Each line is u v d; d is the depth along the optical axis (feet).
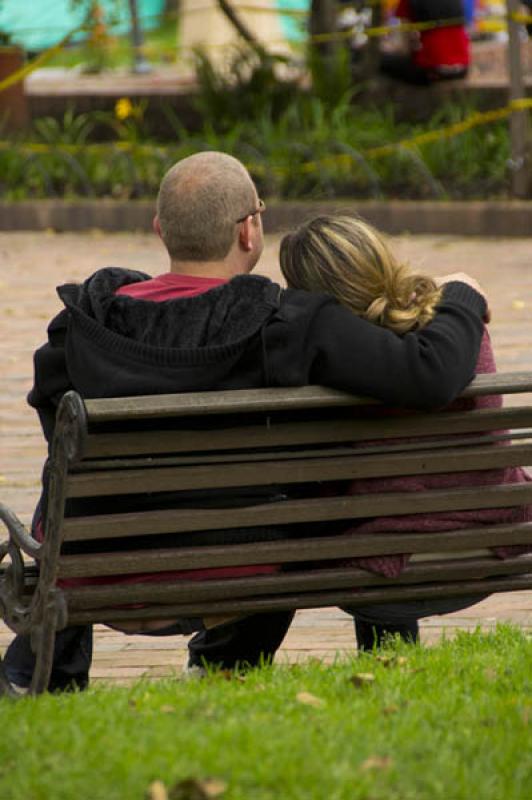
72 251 157.17
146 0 369.09
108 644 59.93
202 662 50.19
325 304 43.45
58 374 45.29
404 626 53.26
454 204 162.61
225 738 39.45
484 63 230.07
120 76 253.85
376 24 200.75
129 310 43.78
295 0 298.97
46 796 36.73
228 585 44.45
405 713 42.57
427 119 195.42
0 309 124.16
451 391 43.09
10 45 202.28
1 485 78.54
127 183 183.32
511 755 39.50
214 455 43.50
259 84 196.44
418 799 36.76
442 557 46.83
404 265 45.60
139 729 40.75
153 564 43.50
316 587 45.44
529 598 64.03
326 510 44.45
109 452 42.14
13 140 194.29
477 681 46.70
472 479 46.34
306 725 41.16
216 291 43.55
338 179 175.22
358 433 44.04
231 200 45.21
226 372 43.01
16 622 44.93
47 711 42.50
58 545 42.37
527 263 142.41
